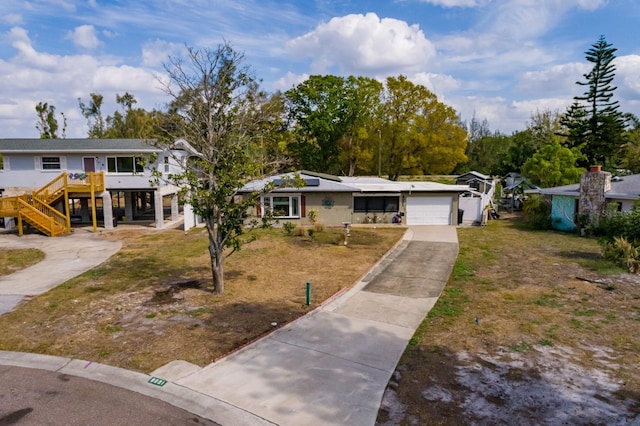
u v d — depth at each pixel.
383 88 48.19
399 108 48.09
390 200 27.64
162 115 16.42
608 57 40.81
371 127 48.12
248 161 12.30
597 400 6.68
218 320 10.38
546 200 27.88
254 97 15.44
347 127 46.06
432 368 7.86
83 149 26.92
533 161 35.03
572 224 24.80
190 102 13.66
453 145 47.84
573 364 7.91
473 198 30.22
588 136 42.31
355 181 30.48
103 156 27.41
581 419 6.18
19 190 27.31
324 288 13.06
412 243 21.16
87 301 11.85
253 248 19.39
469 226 27.25
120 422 6.31
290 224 13.20
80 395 7.08
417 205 27.70
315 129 43.19
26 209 24.23
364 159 48.84
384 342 9.09
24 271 15.66
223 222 12.24
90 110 57.12
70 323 10.25
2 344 9.09
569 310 10.87
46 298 12.15
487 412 6.41
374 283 13.85
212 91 12.98
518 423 6.12
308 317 10.62
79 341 9.20
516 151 55.50
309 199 26.62
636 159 44.34
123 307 11.34
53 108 53.72
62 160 27.39
